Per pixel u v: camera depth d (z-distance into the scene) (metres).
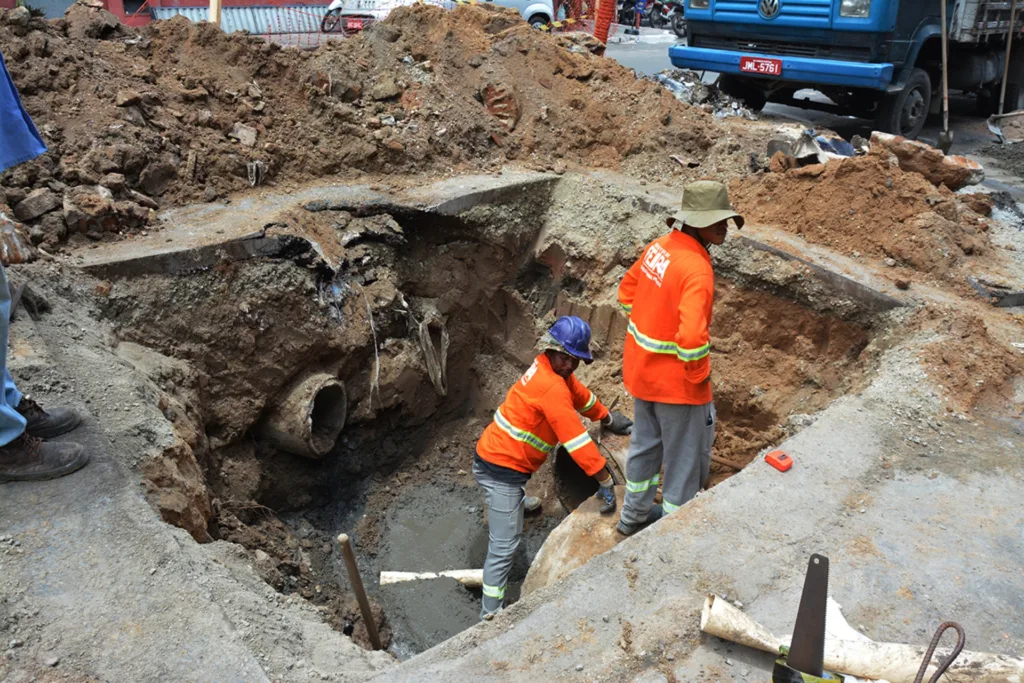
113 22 6.99
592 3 16.97
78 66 6.26
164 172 6.21
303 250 5.89
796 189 6.51
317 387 5.86
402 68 7.75
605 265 6.86
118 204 5.62
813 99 11.58
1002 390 4.57
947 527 3.47
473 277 7.17
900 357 4.79
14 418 3.27
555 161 7.77
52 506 3.29
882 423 4.21
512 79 8.10
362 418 6.43
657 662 2.82
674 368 3.75
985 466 3.88
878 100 8.84
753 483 3.73
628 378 3.99
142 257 5.23
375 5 10.92
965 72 9.77
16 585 2.92
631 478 4.18
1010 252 6.06
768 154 7.50
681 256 3.66
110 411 4.03
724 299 6.16
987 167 9.04
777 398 5.78
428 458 6.99
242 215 6.08
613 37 17.98
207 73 6.93
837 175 6.28
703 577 3.19
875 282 5.50
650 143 7.76
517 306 7.44
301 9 11.95
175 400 4.80
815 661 2.45
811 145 7.20
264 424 5.93
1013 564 3.28
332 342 5.99
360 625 5.16
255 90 6.96
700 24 9.39
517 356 7.48
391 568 5.92
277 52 7.24
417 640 5.23
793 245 6.02
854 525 3.47
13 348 4.16
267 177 6.71
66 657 2.68
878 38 8.04
